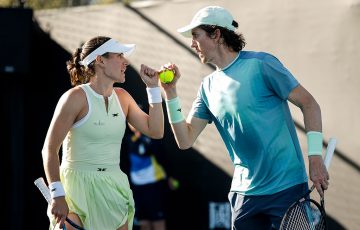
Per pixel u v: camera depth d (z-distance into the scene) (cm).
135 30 2288
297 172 1139
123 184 1212
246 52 1152
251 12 2027
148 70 1220
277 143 1130
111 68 1174
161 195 2220
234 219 1180
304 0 1925
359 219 1834
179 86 2186
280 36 1970
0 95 2406
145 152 2205
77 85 1234
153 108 1223
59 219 1139
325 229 1075
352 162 1841
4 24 2297
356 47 1836
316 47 1903
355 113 1836
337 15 1869
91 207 1188
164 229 2225
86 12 2388
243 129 1134
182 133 1216
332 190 1878
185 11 2172
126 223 1232
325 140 1881
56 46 2441
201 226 2162
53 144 1141
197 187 2173
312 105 1109
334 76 1870
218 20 1139
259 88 1123
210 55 1152
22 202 2425
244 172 1165
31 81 2478
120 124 1198
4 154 2420
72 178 1182
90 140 1174
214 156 2136
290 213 1042
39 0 2655
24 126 2439
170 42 2206
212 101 1169
